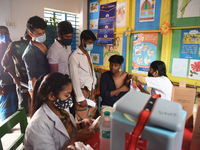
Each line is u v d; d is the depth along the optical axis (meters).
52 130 0.90
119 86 1.78
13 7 2.58
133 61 2.74
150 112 0.52
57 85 0.84
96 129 1.06
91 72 1.81
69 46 1.76
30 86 1.61
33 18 1.44
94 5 3.20
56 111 0.93
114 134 0.59
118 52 2.91
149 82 1.38
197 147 0.80
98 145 0.87
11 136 2.15
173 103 0.60
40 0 2.82
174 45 2.28
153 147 0.51
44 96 0.87
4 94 2.22
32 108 0.94
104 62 3.17
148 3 2.42
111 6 2.87
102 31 3.07
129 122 0.55
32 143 0.81
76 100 1.61
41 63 1.59
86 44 1.64
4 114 2.28
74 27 3.46
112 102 1.72
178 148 0.57
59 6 3.06
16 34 2.69
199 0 1.99
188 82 2.21
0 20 2.54
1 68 2.13
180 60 2.25
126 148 0.56
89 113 1.86
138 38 2.62
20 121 1.04
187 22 2.12
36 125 0.83
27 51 1.54
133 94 0.66
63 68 1.66
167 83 1.37
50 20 2.94
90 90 1.76
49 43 3.01
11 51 1.93
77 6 3.34
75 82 1.58
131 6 2.61
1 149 0.85
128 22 2.67
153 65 1.48
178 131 0.50
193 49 2.13
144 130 0.51
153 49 2.47
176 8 2.18
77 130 1.16
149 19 2.46
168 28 2.24
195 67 2.13
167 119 0.49
